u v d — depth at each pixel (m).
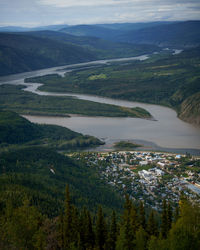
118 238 157.62
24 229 164.38
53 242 168.00
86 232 168.88
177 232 146.00
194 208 155.50
